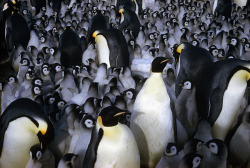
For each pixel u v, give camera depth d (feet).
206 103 20.12
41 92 24.39
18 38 37.81
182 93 19.47
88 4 53.11
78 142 17.60
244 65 19.22
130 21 40.88
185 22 42.47
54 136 18.42
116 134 14.88
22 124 16.89
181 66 22.13
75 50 32.42
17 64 33.27
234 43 31.96
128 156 15.12
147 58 31.55
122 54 30.32
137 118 17.35
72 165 15.78
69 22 43.47
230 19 43.39
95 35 31.76
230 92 19.20
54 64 28.78
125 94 22.71
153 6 55.88
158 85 16.75
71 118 18.86
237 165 18.45
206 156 17.53
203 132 18.38
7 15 43.78
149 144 17.78
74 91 25.63
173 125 17.43
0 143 17.31
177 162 16.20
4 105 23.91
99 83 26.84
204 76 20.51
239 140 17.69
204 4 53.47
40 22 44.96
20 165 18.07
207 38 36.32
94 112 21.22
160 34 38.34
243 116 17.47
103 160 14.85
